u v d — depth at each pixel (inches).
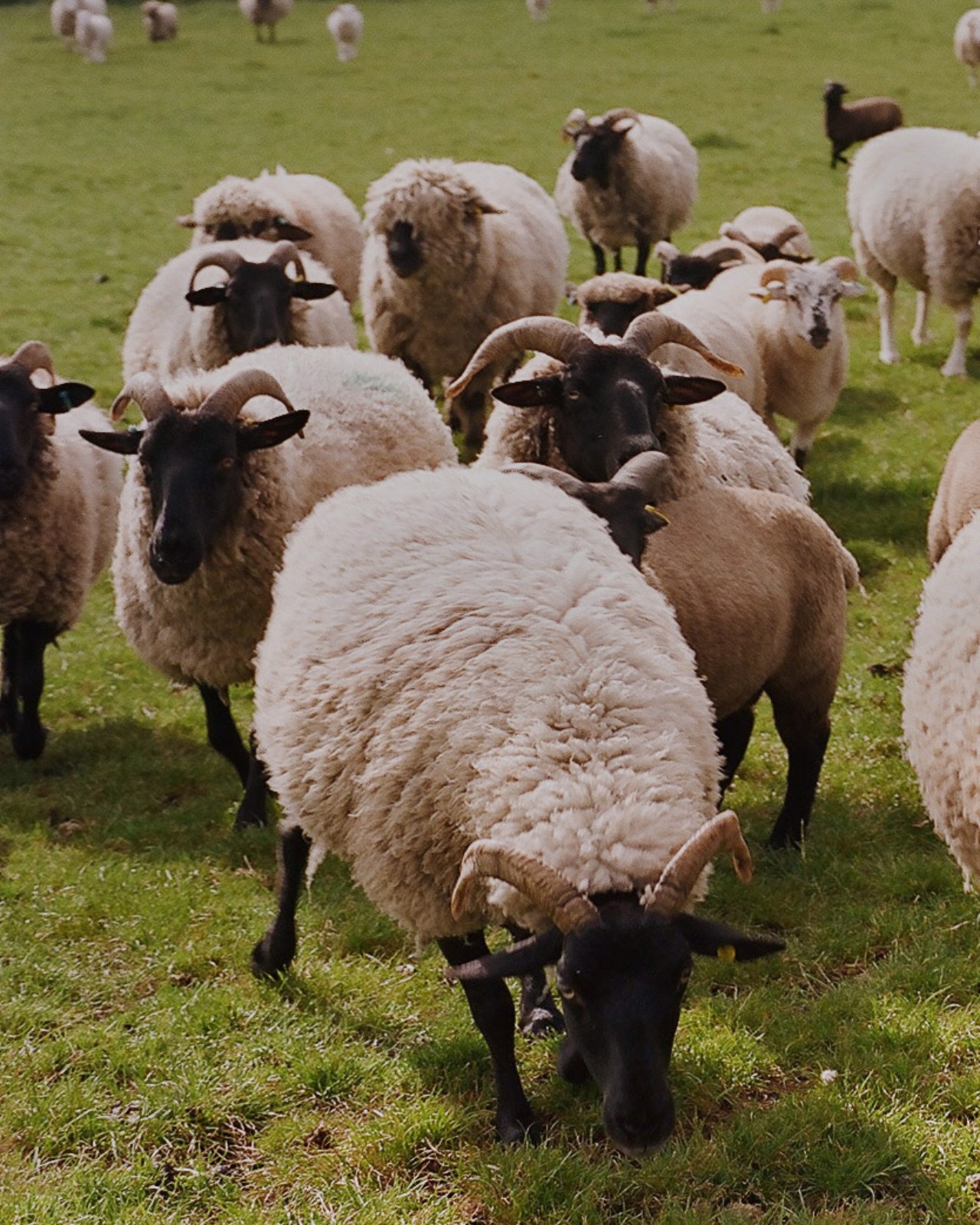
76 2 1796.3
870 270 624.7
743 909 260.2
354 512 221.8
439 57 1585.9
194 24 1984.5
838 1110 201.5
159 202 995.3
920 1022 220.8
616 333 433.4
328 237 623.2
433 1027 227.5
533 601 194.1
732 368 307.7
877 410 569.9
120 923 261.9
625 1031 156.2
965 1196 186.1
